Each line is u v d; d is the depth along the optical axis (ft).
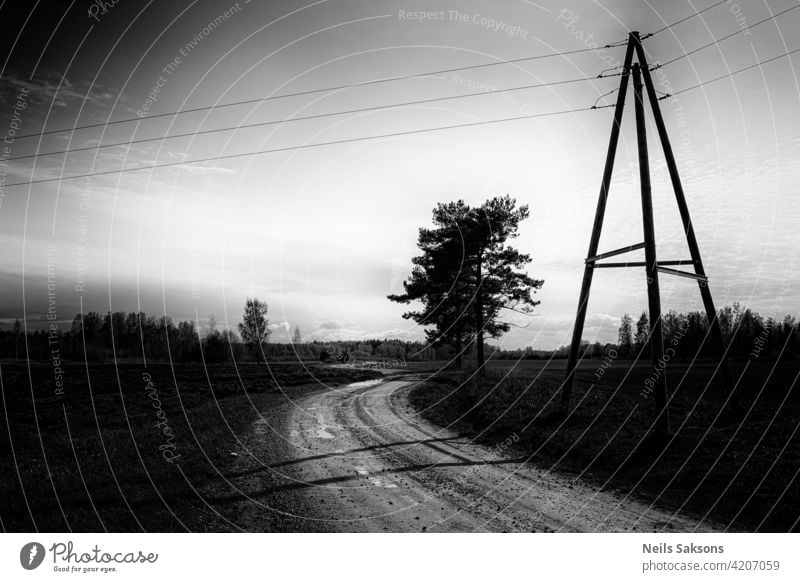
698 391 73.20
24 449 44.60
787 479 29.22
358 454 47.50
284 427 62.90
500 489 34.78
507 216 118.01
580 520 27.81
